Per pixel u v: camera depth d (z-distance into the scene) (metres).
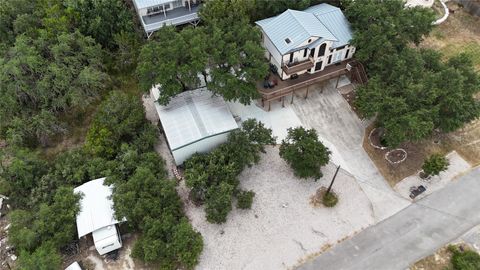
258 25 46.72
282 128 45.09
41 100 43.94
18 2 49.12
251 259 35.25
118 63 49.31
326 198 38.97
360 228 37.41
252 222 37.69
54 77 43.47
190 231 34.25
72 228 34.97
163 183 37.12
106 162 39.38
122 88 49.09
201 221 37.75
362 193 39.94
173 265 33.91
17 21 46.91
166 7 50.94
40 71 43.38
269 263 35.03
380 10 45.00
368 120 46.00
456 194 40.00
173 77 41.31
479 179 41.25
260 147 40.25
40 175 39.22
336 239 36.62
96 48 46.81
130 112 42.56
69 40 45.00
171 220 35.19
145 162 38.97
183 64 40.84
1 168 39.53
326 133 44.88
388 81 42.94
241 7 46.66
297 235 36.81
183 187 40.34
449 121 40.66
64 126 44.41
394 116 39.69
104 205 35.84
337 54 47.22
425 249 36.00
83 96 44.16
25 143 43.06
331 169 41.72
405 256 35.53
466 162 42.84
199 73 44.81
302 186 40.31
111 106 41.78
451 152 43.75
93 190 36.84
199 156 39.66
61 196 35.66
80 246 36.12
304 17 45.88
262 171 41.62
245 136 39.31
